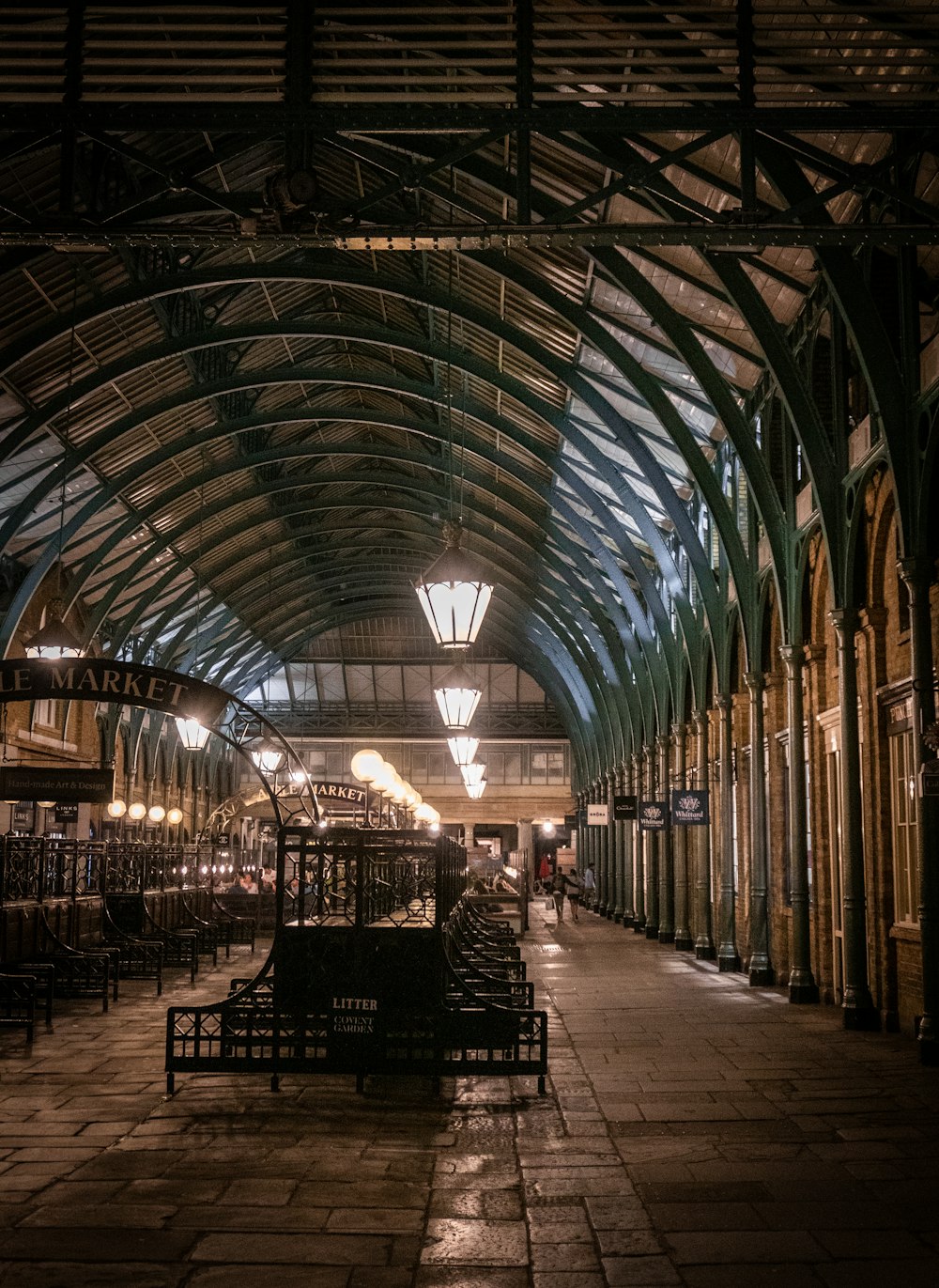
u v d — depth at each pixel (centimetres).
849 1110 837
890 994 1223
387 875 1397
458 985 926
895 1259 531
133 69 1082
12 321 1758
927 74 781
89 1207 600
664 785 2495
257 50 796
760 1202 617
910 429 1095
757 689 1683
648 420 1958
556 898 3191
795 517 1485
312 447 2778
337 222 756
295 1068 898
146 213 1595
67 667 1063
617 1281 502
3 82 789
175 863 2373
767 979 1639
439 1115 820
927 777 997
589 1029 1236
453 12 798
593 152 793
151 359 2011
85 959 1483
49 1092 897
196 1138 748
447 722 1341
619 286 1470
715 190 1234
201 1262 522
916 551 1075
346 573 4241
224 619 3922
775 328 1291
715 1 923
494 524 3250
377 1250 538
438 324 2086
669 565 2136
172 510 2888
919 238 755
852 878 1240
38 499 2214
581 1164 689
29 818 2781
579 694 4078
